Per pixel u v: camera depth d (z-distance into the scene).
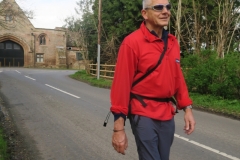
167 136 2.65
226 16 13.92
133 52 2.54
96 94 14.56
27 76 26.61
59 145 6.32
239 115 9.25
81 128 7.72
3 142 5.91
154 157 2.54
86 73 27.44
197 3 17.89
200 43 15.39
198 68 12.48
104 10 26.39
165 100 2.65
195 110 10.55
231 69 11.15
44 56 53.50
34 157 5.58
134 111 2.60
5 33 49.75
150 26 2.64
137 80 2.60
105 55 26.97
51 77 26.22
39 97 13.21
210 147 6.18
